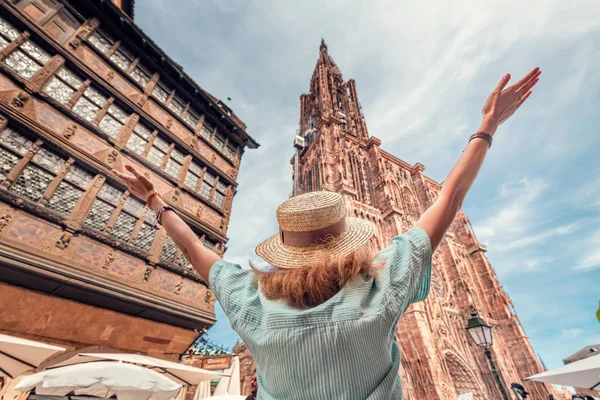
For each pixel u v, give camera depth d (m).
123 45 11.92
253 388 4.24
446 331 24.09
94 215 8.48
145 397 8.34
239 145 16.30
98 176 8.93
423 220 1.15
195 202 12.14
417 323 21.22
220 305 1.06
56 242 7.34
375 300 0.84
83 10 10.87
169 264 9.79
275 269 1.08
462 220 38.19
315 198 1.18
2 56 7.80
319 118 44.75
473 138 1.36
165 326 9.52
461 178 1.23
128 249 8.80
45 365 7.19
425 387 18.17
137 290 8.54
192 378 8.98
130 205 9.56
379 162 35.03
